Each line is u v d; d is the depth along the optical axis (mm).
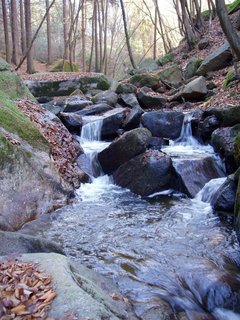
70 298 3080
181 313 4152
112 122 11359
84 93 17516
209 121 10195
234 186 6895
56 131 9711
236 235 5926
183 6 21594
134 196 8055
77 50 41594
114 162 8969
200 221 6637
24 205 6688
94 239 5961
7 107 8492
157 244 5777
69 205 7457
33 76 19547
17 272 3459
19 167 6996
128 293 4375
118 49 44719
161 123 10898
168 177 8211
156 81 15938
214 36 20953
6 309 2990
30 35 24625
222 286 4574
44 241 4836
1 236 4516
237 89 11984
